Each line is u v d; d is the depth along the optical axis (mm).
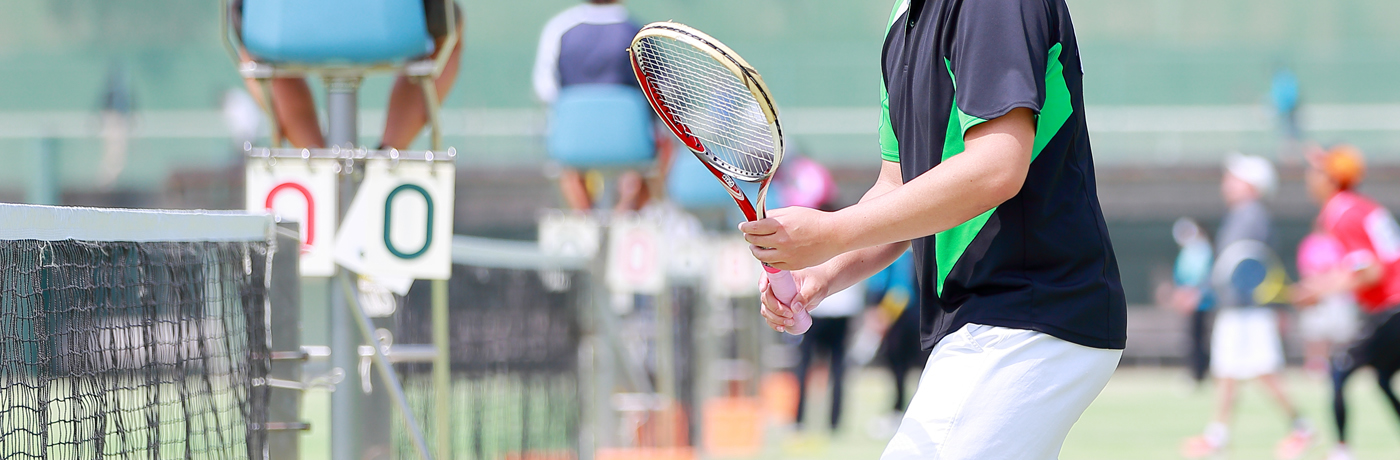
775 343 36125
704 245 24516
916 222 6285
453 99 49406
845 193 53219
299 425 8172
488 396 12711
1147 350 50188
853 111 54156
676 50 7113
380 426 9359
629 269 18719
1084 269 6781
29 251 5551
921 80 7031
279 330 8133
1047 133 6668
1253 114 54188
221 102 48656
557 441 15453
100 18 55406
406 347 9391
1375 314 22797
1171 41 60625
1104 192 51906
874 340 39438
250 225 7762
